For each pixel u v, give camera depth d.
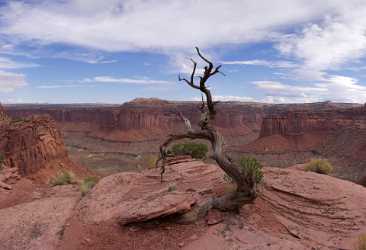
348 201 18.56
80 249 16.83
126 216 17.20
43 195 28.19
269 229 16.23
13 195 28.27
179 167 25.38
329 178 22.59
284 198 18.98
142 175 25.38
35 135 77.81
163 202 17.27
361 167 112.44
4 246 17.95
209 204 17.52
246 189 16.53
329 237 15.82
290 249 14.41
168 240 15.98
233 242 15.18
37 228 19.58
